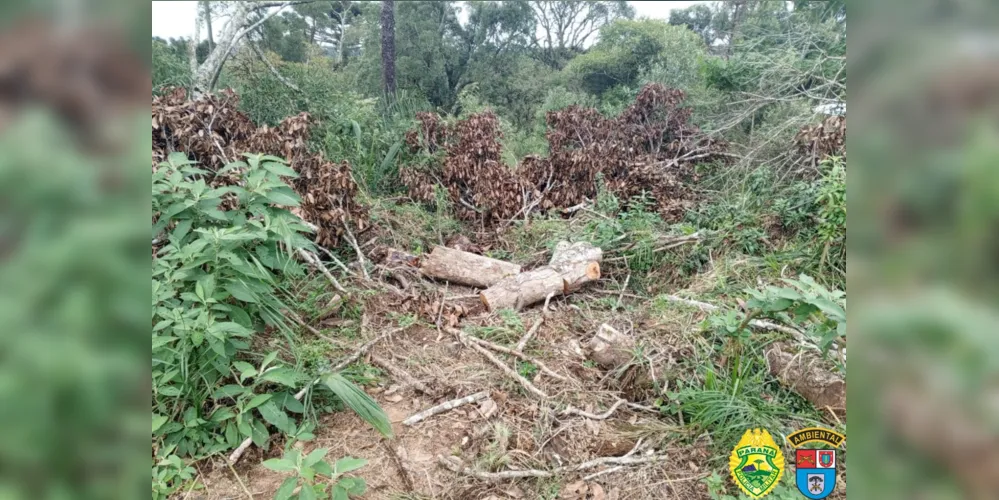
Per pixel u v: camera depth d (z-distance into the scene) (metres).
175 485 1.83
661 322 3.16
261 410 2.09
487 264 3.84
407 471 2.12
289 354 2.65
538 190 5.20
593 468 2.19
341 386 2.04
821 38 5.76
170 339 1.97
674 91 6.09
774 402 2.46
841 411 2.34
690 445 2.29
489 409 2.48
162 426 1.98
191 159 3.82
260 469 2.06
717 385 2.56
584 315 3.40
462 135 5.42
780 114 5.62
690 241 4.07
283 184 2.83
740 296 3.40
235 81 6.53
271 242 2.85
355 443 2.25
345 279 3.54
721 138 6.03
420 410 2.48
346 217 3.77
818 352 2.59
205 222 2.68
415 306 3.36
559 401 2.59
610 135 5.99
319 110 5.70
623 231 4.29
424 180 5.07
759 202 4.64
